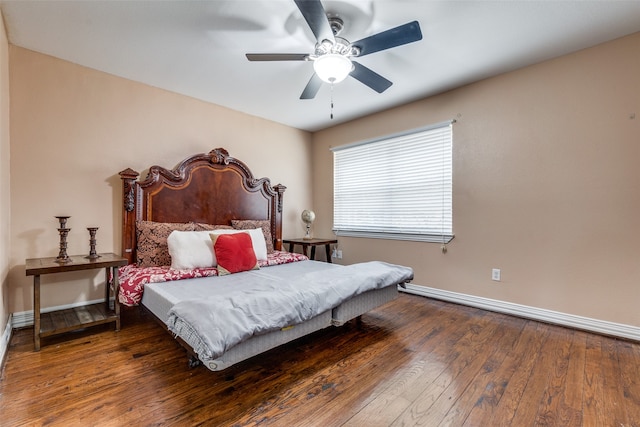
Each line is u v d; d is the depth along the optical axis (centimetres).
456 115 312
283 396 156
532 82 264
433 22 204
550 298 257
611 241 229
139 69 271
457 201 313
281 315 169
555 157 253
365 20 202
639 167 218
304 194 461
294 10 194
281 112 383
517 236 274
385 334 236
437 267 330
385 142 378
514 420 138
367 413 143
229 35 221
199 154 333
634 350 206
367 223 399
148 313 224
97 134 273
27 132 240
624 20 203
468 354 202
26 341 215
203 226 322
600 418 139
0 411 140
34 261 228
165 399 152
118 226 285
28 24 207
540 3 186
